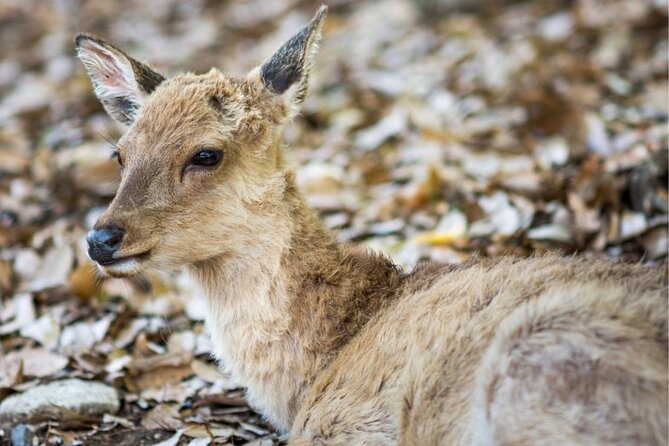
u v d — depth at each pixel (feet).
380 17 75.87
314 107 59.11
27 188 50.57
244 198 27.94
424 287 26.76
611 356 20.63
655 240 36.91
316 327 27.45
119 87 31.58
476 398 22.08
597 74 54.85
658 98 50.57
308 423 25.90
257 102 28.81
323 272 28.02
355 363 25.71
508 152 48.14
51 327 36.50
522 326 21.76
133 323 37.32
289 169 28.86
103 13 87.25
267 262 28.04
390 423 24.50
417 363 24.08
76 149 54.34
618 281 23.21
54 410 30.71
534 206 40.81
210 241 27.78
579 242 37.88
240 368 28.48
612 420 20.27
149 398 32.45
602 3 66.85
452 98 56.24
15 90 69.10
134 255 27.04
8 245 44.45
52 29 83.66
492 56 61.77
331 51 70.28
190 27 80.69
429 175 44.42
